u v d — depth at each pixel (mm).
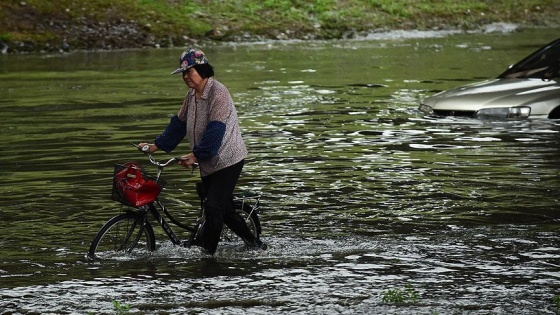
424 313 11258
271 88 34906
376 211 16656
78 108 30250
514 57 45531
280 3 58875
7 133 25578
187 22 54344
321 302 11734
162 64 43156
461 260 13625
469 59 44906
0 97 32969
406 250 14172
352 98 32094
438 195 17844
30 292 12281
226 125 13328
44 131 25859
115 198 13477
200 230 13828
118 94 33406
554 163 20734
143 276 12930
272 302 11742
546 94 26500
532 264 13414
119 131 25734
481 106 26609
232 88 34875
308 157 21812
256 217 14344
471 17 62719
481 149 22438
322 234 15164
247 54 47875
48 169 20703
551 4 66312
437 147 22844
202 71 13266
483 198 17547
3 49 48219
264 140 24188
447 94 28016
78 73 39969
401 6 62062
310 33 56562
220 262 13594
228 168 13438
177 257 13828
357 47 51656
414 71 40344
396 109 29297
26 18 50906
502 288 12289
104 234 13664
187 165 13164
